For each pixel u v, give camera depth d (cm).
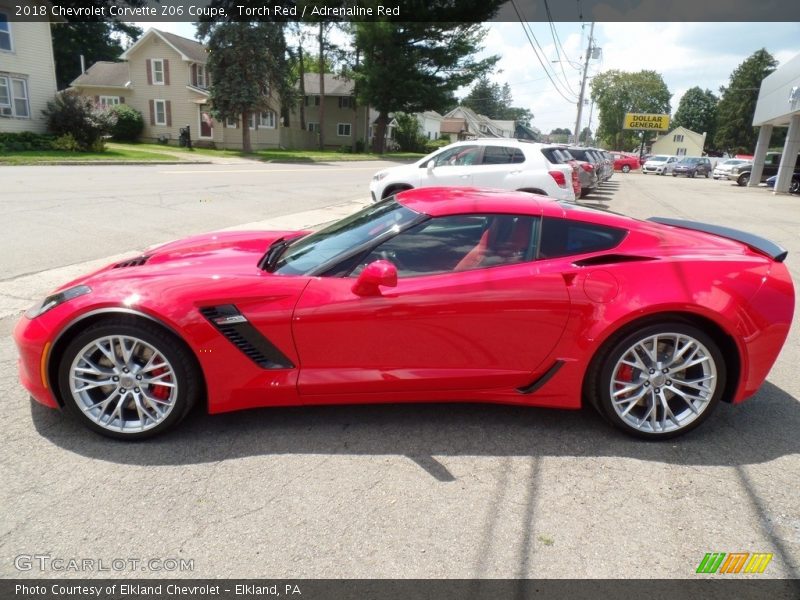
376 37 3947
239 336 298
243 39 3319
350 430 322
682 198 2012
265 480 274
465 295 301
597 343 305
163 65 3747
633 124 7594
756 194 2362
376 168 2873
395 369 309
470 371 312
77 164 2098
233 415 336
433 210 326
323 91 4588
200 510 251
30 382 304
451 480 278
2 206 986
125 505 253
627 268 310
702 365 312
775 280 316
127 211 1016
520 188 1012
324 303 298
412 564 222
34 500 254
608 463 296
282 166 2719
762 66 8556
